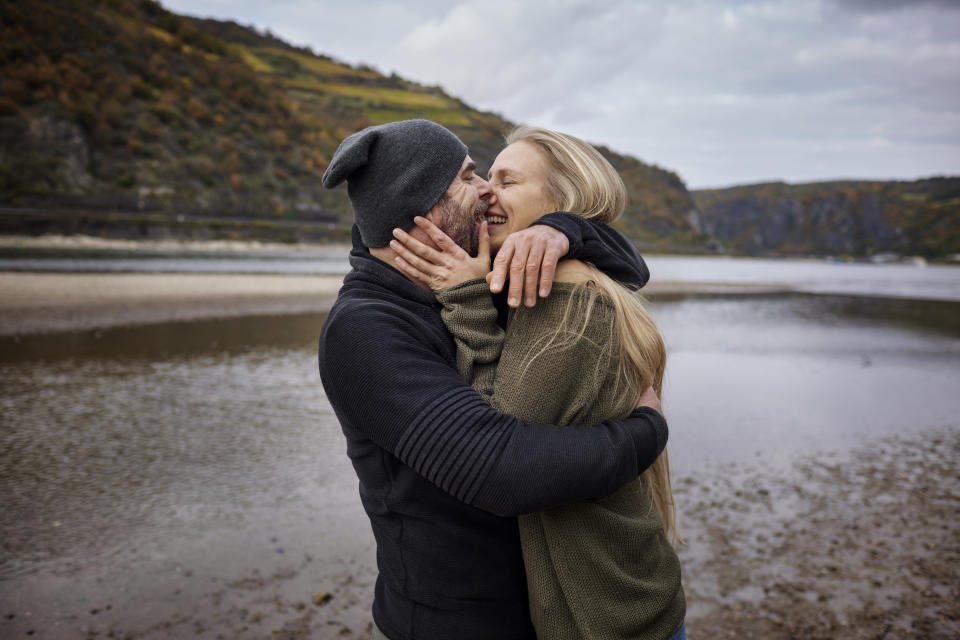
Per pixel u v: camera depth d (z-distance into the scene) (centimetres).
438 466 92
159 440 630
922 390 1030
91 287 2059
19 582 368
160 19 11600
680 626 118
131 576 377
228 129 8444
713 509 498
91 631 323
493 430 92
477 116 14825
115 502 482
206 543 420
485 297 112
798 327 1955
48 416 705
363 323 100
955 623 342
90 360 1030
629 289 125
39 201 5884
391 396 95
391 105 13700
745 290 3812
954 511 503
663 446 110
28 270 2612
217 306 1803
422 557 105
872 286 4875
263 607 349
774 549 430
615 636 103
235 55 12412
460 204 114
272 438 643
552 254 101
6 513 457
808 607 357
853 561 413
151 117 7744
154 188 6862
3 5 7731
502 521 106
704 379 1066
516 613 108
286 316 1677
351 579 380
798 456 646
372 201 110
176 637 321
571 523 104
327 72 16012
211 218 6906
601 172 125
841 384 1067
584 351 103
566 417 102
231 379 915
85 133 6931
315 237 7112
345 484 525
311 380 923
